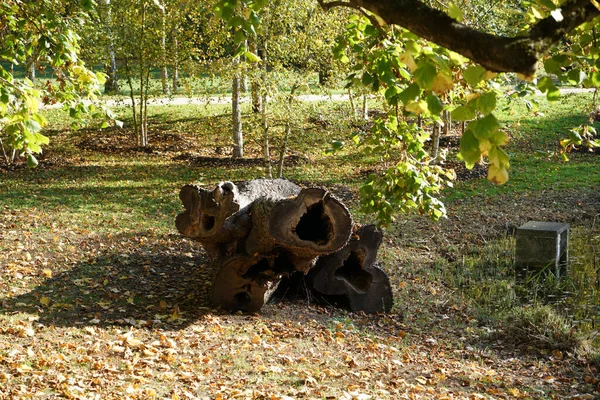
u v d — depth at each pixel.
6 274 9.86
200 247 12.45
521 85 6.34
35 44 6.16
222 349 7.48
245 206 8.84
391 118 7.09
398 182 6.91
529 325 9.25
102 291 9.57
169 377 6.45
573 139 6.75
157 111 29.72
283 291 9.77
